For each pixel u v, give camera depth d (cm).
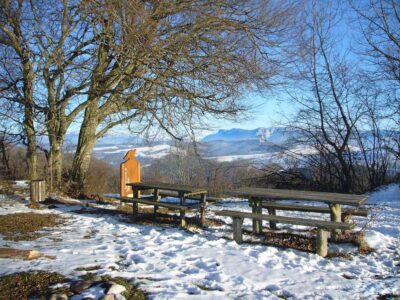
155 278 436
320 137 1902
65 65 1182
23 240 642
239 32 1252
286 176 1994
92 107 1405
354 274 480
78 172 1402
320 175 1914
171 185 841
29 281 416
